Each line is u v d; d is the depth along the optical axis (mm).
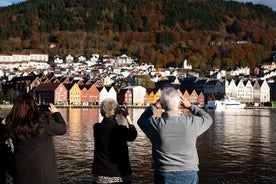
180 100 9977
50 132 9555
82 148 43094
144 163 34531
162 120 9664
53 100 189750
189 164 9516
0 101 188375
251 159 37594
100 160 10938
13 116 9391
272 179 29359
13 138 9484
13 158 9781
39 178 9344
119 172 10883
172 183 9547
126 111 11297
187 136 9477
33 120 9312
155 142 9734
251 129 73875
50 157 9578
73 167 32406
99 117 104500
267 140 54219
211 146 47062
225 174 30891
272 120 104688
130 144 45875
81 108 175875
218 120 104500
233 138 56469
